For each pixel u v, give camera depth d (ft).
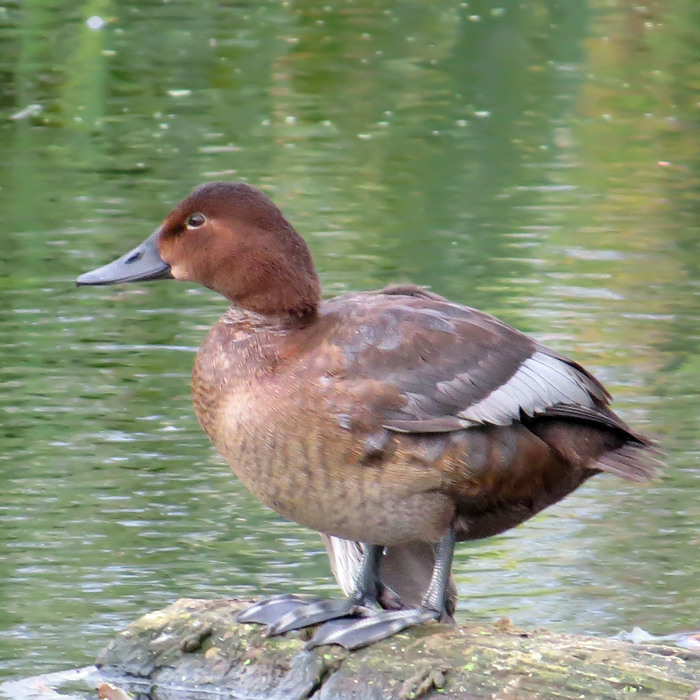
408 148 66.64
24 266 49.42
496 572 30.14
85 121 70.08
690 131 71.41
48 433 36.22
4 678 24.73
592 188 61.00
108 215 55.21
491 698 21.54
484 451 22.58
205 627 24.41
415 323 23.25
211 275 24.43
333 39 87.61
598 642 22.93
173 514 32.30
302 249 24.06
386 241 52.90
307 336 23.47
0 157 63.77
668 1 97.91
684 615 27.96
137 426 36.88
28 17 86.84
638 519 32.76
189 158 63.98
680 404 38.40
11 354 41.55
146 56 81.35
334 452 22.57
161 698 24.02
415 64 83.05
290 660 23.38
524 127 71.51
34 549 30.19
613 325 44.47
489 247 52.65
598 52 86.99
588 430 23.35
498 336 23.36
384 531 23.30
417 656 22.63
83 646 26.09
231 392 23.36
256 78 78.54
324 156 65.00
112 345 42.57
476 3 97.66
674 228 55.67
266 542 31.14
